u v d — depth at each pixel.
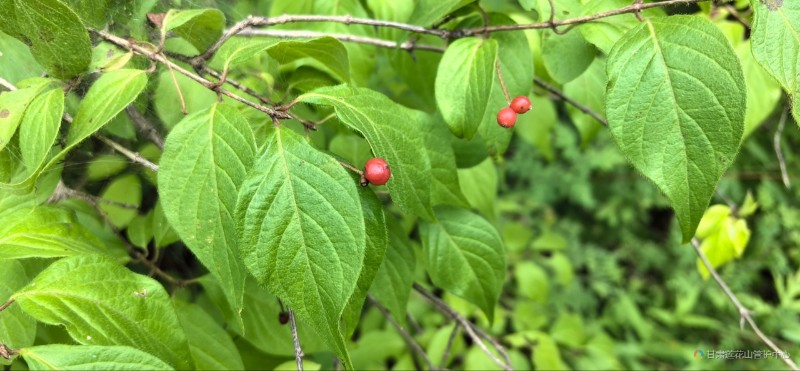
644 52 0.19
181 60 0.24
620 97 0.19
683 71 0.18
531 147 0.73
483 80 0.23
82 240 0.22
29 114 0.19
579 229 0.73
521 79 0.26
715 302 0.63
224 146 0.18
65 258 0.19
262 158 0.17
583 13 0.22
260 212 0.17
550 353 0.42
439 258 0.28
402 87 0.40
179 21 0.22
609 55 0.19
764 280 0.70
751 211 0.34
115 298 0.19
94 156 0.26
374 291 0.27
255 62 0.27
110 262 0.20
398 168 0.20
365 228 0.19
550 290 0.67
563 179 0.71
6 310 0.21
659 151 0.18
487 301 0.28
